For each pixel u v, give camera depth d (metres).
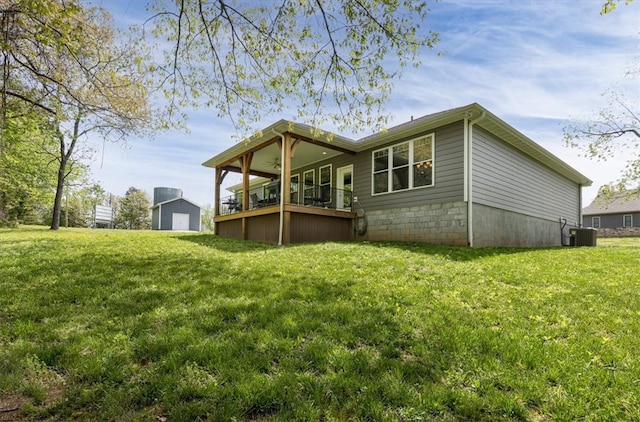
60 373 2.28
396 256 6.57
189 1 4.66
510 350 2.50
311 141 10.70
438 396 1.95
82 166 17.33
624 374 2.18
